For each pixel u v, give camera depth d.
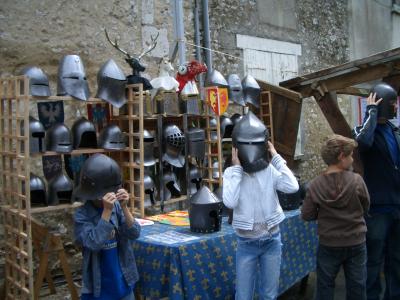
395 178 3.49
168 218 3.99
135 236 2.80
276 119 5.46
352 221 3.05
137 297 3.46
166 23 5.80
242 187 3.03
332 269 3.13
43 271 3.68
